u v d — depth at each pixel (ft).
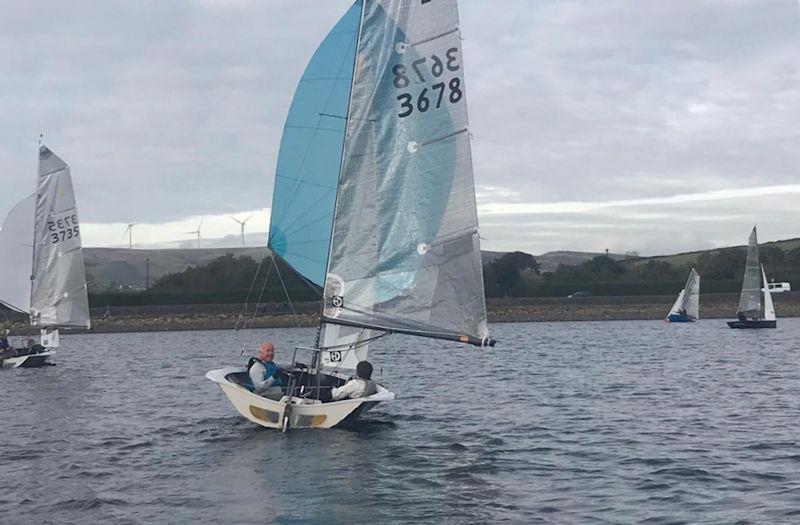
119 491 43.11
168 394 89.35
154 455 52.75
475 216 60.29
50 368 131.13
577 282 424.05
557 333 241.76
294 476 45.91
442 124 60.23
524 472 47.11
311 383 61.41
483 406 76.54
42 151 144.87
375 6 60.39
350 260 60.13
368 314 59.93
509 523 36.91
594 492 42.45
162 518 37.96
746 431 60.44
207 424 65.21
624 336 218.38
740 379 99.86
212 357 156.25
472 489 43.11
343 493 42.22
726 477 45.37
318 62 63.41
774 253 436.35
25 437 60.59
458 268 60.03
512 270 403.34
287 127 63.93
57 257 145.69
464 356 149.59
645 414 70.03
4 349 135.44
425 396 85.15
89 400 84.43
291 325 310.24
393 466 48.44
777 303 367.66
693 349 160.56
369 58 60.34
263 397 58.90
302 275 63.87
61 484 44.83
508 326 311.88
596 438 58.34
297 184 63.67
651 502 40.34
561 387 93.04
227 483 44.50
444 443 56.08
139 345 207.82
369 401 57.82
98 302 341.82
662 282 404.16
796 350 154.20
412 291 59.98
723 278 431.43
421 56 60.23
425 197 60.13
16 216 146.72
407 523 36.94
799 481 44.06
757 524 36.29
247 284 388.98
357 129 60.29
